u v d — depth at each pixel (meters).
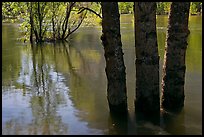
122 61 11.98
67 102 14.25
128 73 19.30
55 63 24.02
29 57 27.31
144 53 11.67
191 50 26.98
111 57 11.88
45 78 19.11
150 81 11.84
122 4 45.94
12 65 23.61
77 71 20.83
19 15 41.34
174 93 12.40
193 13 66.94
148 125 11.31
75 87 16.83
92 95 15.20
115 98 12.12
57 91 16.16
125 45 31.56
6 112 13.17
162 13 70.69
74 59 25.53
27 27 38.53
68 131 11.13
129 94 14.80
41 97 15.19
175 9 11.76
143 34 11.52
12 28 53.94
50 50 31.19
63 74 20.08
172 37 12.00
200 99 13.81
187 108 12.67
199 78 17.56
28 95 15.59
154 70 11.80
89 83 17.55
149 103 11.98
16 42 37.88
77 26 42.91
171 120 11.62
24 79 18.98
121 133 10.83
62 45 34.69
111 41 11.65
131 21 63.66
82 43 35.47
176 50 12.12
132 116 11.99
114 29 11.55
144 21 11.40
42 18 38.06
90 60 24.72
